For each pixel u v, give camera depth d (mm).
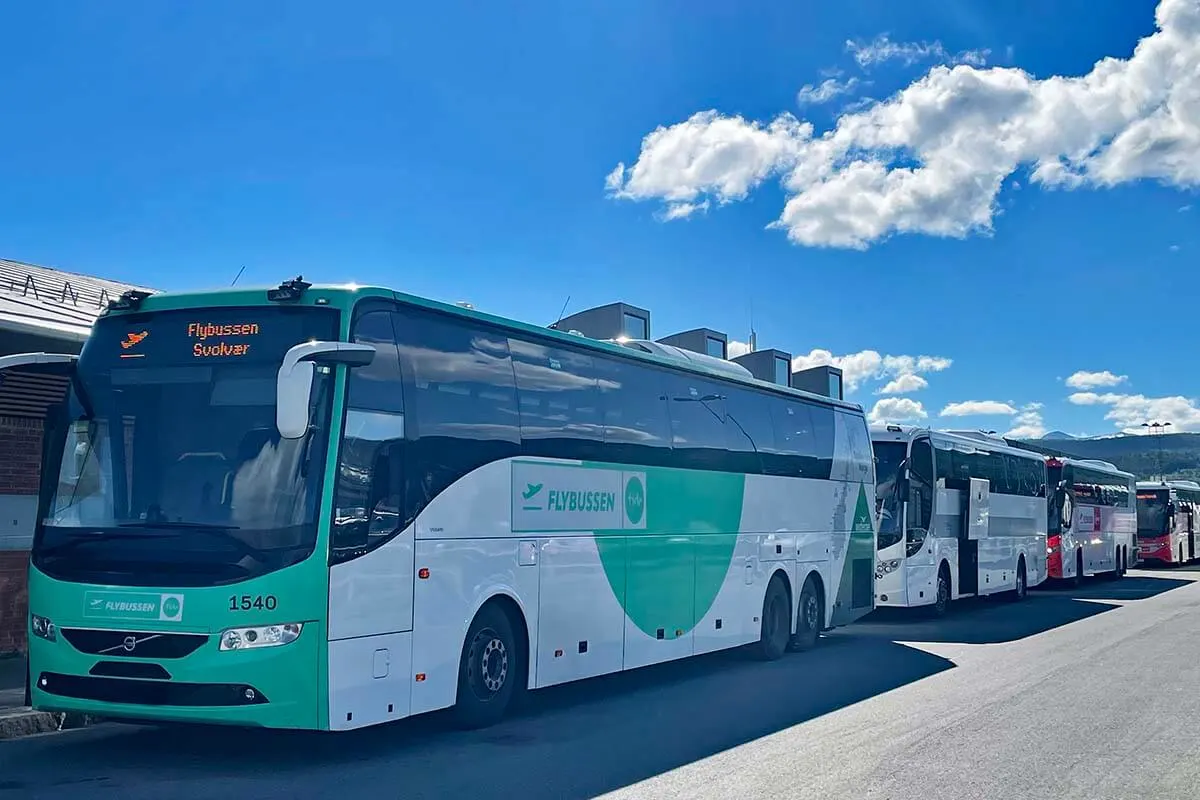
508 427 9812
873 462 19234
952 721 10320
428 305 9039
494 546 9477
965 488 24062
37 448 13227
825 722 10297
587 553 10852
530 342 10328
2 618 12695
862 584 18203
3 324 10703
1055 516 32875
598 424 11211
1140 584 36750
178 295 8398
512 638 9852
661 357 12680
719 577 13516
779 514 15320
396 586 8297
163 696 7500
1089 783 7859
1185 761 8602
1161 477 64188
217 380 8008
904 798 7383
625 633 11445
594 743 9211
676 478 12641
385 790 7418
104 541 7750
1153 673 13695
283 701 7469
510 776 7906
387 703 8148
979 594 24625
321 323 8070
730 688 12609
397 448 8461
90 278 17625
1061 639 18078
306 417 7348
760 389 15133
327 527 7738
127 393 8133
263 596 7477
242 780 7656
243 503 7645
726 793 7453
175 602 7484
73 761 8203
